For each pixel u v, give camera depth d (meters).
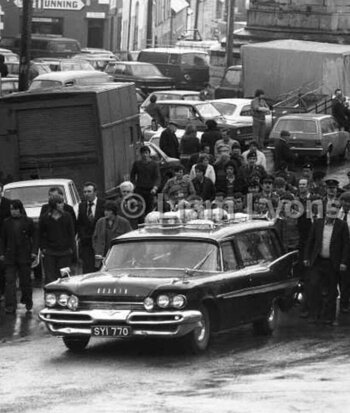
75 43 126.75
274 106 87.31
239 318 32.00
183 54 117.75
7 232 38.41
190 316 29.81
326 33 113.69
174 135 62.28
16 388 26.78
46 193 47.94
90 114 53.38
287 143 65.12
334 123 74.88
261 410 23.66
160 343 32.38
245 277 32.22
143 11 163.88
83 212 39.94
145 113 77.75
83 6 147.00
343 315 37.91
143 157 50.16
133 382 27.16
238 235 33.03
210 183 47.84
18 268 38.56
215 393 25.55
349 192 37.59
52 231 38.50
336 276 35.97
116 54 144.50
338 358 30.25
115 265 32.22
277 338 33.41
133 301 29.88
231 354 30.73
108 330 29.92
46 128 53.59
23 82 73.50
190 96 88.69
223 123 78.88
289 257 34.91
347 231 36.00
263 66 94.81
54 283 30.77
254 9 116.88
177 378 27.55
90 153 53.50
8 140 53.66
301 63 92.75
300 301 39.31
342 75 91.38
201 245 32.06
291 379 27.20
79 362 29.95
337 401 24.56
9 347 32.47
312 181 47.03
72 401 25.06
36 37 126.06
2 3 144.12
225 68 115.06
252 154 49.69
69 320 30.28
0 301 40.66
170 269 31.59
